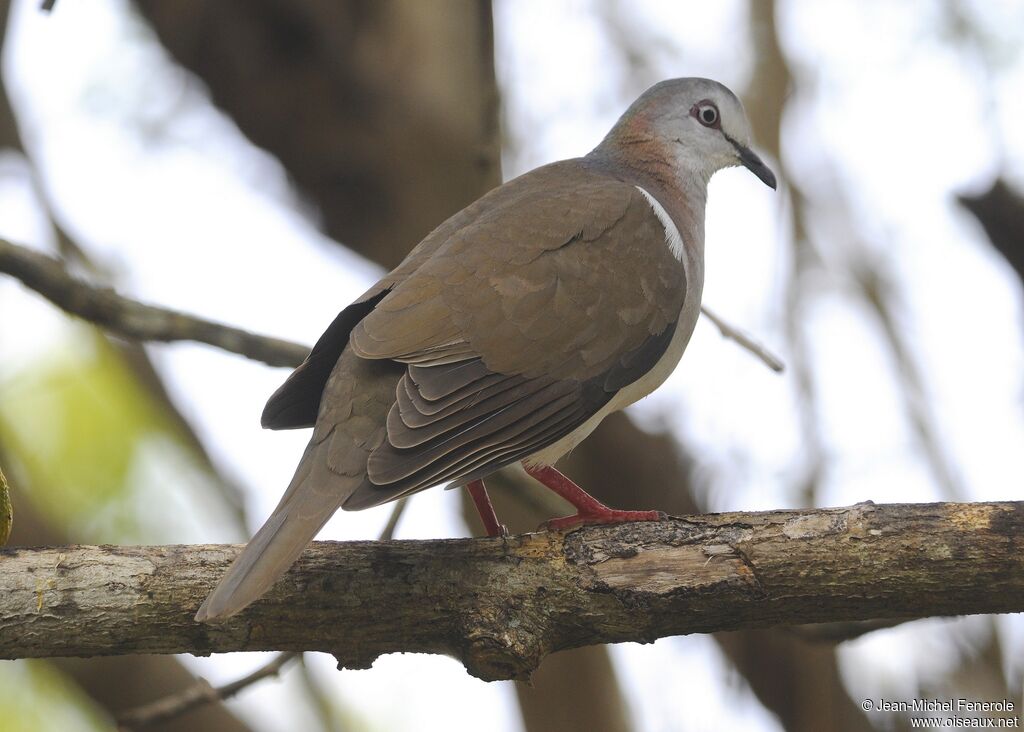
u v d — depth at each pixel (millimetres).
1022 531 7371
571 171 10258
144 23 13367
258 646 7715
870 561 7480
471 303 8453
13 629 7395
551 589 7676
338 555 7758
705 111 11375
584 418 8766
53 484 14305
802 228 14680
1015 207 10734
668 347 9438
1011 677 12648
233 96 13219
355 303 8586
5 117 13148
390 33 13141
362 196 13531
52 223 13461
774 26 15297
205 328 10516
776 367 10508
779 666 12898
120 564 7547
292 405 8953
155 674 11500
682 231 10469
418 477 7715
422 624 7723
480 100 10617
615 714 13242
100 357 14914
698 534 7715
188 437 14023
